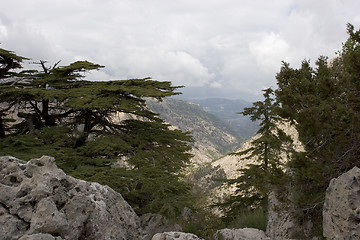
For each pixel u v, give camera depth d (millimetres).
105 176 12680
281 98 8594
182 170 16531
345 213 5867
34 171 6918
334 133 7465
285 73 10242
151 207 13625
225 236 9750
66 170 13164
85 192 7625
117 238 7512
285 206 8633
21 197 6266
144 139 18062
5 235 5645
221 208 17688
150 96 16516
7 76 18328
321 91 8211
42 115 18750
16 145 13719
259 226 11812
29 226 6023
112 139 16281
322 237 7582
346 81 7738
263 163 15945
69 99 16984
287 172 9625
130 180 13195
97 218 7258
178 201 12516
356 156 7336
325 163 7727
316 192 8711
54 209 6262
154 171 14320
